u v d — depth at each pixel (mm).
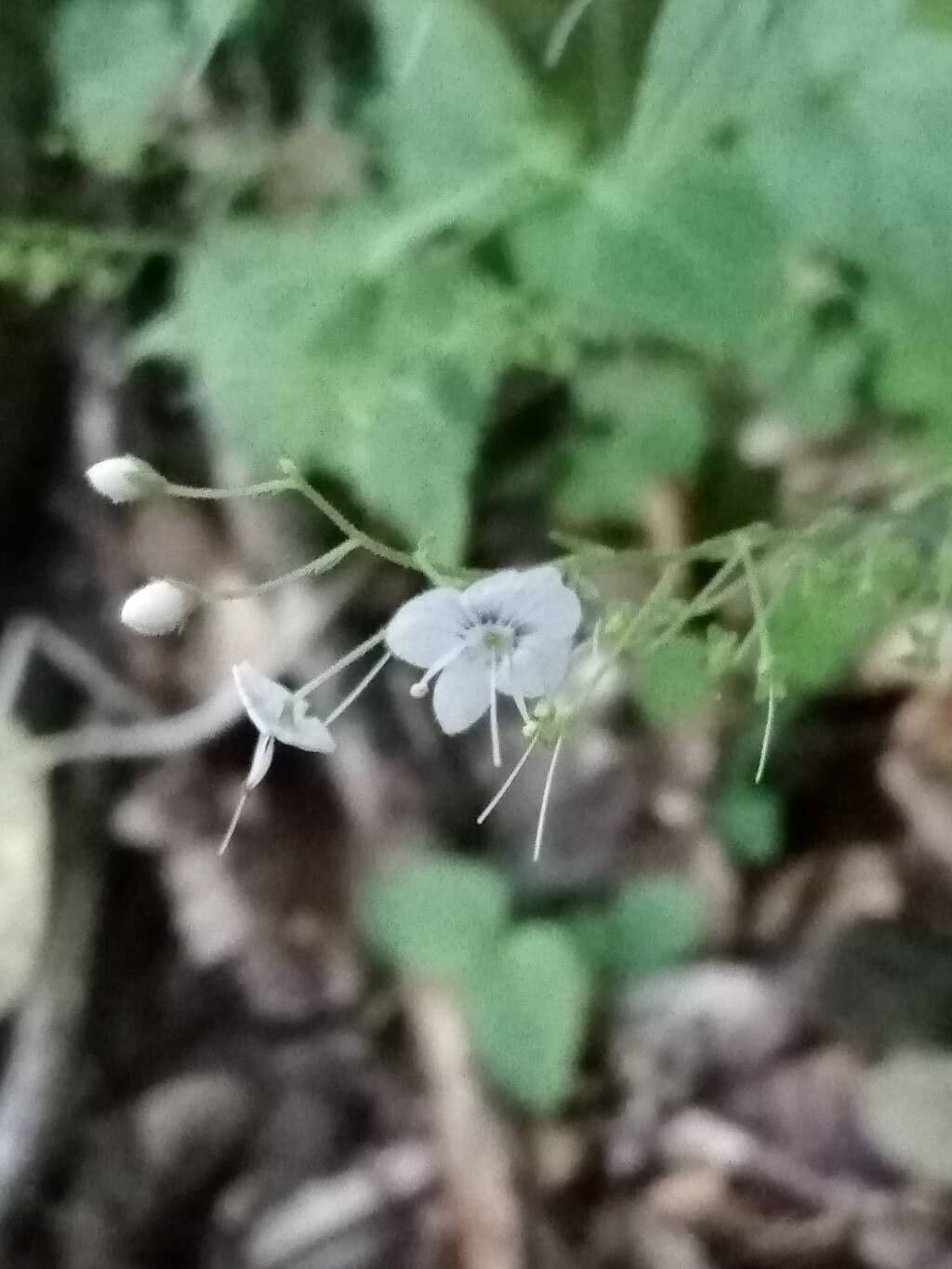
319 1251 129
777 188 92
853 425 119
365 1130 134
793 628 108
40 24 121
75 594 153
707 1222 127
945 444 112
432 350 105
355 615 143
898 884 137
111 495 71
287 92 125
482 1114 129
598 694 117
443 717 78
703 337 95
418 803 141
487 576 76
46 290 128
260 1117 136
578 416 123
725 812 138
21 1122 131
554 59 104
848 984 134
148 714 146
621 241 96
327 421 105
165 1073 138
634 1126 131
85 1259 129
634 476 122
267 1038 140
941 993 132
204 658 146
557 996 118
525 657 77
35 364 149
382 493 103
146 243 123
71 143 122
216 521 146
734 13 92
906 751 139
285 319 108
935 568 106
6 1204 128
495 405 121
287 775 146
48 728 147
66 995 136
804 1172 127
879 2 90
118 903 145
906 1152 125
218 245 114
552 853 138
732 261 95
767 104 93
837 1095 130
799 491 123
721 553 94
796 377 116
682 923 129
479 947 121
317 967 140
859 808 140
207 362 109
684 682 110
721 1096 132
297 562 140
